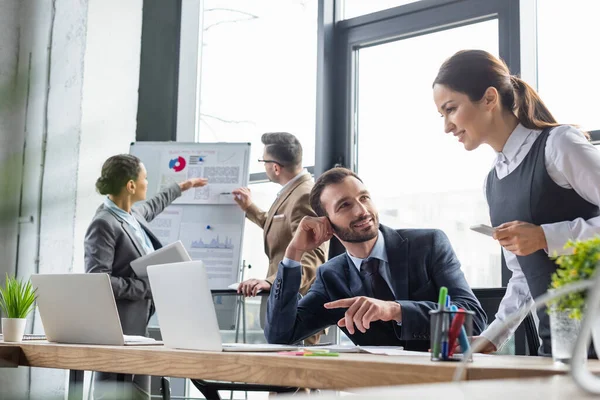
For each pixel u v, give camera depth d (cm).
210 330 154
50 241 450
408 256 217
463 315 117
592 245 103
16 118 478
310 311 216
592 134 310
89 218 443
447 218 353
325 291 220
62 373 430
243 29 454
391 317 173
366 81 398
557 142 186
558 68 324
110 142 454
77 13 457
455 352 117
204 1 479
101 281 188
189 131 474
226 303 371
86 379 388
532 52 333
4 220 469
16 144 477
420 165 367
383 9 393
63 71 462
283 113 425
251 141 441
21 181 469
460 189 350
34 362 182
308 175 355
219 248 390
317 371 115
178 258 289
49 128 465
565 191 190
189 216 399
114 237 320
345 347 168
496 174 208
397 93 383
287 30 430
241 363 127
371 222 216
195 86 477
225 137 457
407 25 381
